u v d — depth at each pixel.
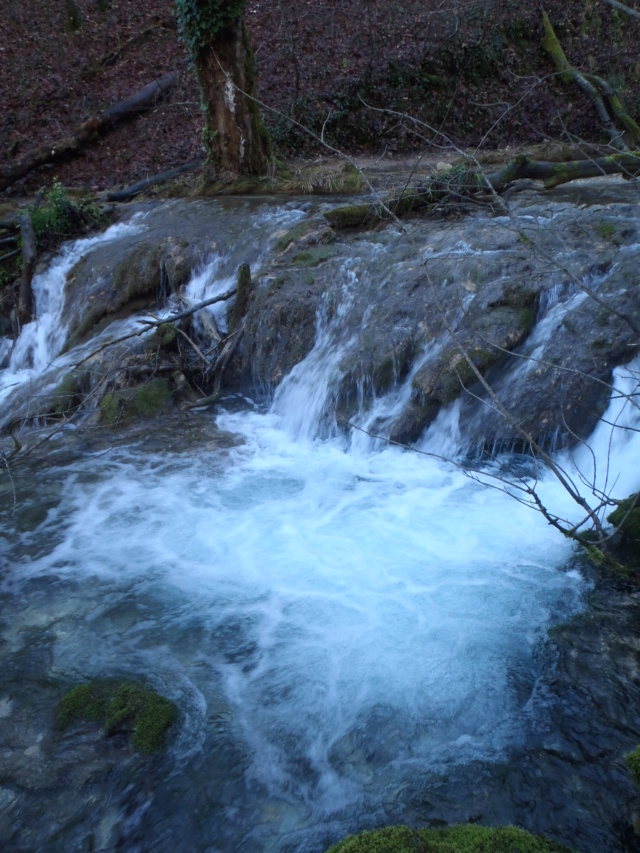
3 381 9.68
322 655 4.18
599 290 6.53
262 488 6.21
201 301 9.19
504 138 17.31
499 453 6.14
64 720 3.74
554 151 12.56
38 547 5.41
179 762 3.49
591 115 17.36
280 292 8.16
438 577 4.82
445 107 17.03
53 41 17.52
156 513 5.85
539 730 3.54
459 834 2.89
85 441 7.18
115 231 11.62
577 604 4.43
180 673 4.08
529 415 6.04
